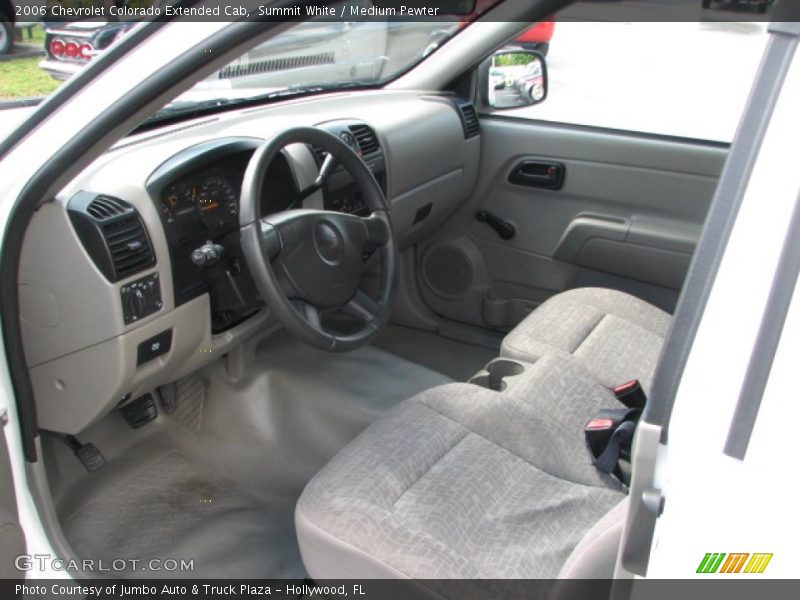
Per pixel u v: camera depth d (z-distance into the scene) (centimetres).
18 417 145
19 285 155
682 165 231
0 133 144
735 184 74
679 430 71
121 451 206
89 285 151
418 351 270
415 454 138
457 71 255
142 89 126
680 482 70
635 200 241
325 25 224
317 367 235
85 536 182
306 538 127
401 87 259
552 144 248
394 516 124
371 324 176
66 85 133
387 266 183
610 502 136
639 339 192
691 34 262
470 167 259
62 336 159
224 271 177
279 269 160
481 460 140
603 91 248
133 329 159
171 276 165
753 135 74
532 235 260
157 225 159
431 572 113
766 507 65
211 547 183
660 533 72
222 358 221
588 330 194
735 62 253
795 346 64
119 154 166
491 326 273
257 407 221
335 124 209
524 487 137
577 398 167
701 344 71
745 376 66
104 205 151
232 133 190
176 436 214
